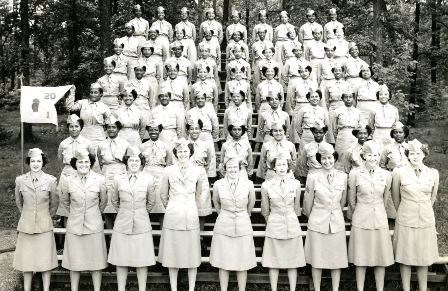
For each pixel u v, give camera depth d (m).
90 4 23.67
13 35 25.45
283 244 7.63
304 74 11.67
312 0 20.27
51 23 24.33
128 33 14.03
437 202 12.73
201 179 8.00
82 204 7.62
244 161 9.05
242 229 7.54
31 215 7.67
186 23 14.96
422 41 29.02
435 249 7.77
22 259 7.69
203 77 11.76
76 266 7.61
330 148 7.70
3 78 24.95
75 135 9.18
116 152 9.19
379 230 7.64
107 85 12.30
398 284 8.27
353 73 12.46
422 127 24.89
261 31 14.09
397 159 8.94
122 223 7.62
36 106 8.98
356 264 7.67
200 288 8.17
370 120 10.73
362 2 20.11
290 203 7.62
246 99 11.91
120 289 7.75
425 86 27.44
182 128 10.48
